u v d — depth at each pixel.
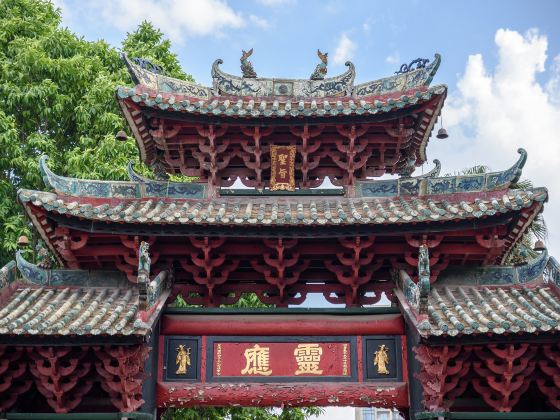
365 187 16.45
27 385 13.80
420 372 13.76
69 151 25.59
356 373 14.62
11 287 15.00
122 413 13.16
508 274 15.65
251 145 16.69
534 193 14.54
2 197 24.08
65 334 12.86
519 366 13.41
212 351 14.80
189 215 14.35
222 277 15.52
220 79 17.89
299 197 16.55
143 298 13.05
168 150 17.11
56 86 26.00
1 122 24.27
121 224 14.55
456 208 15.10
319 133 16.50
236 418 25.30
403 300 14.55
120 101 16.00
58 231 14.84
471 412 13.50
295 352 14.77
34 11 29.03
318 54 18.39
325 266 15.70
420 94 15.86
